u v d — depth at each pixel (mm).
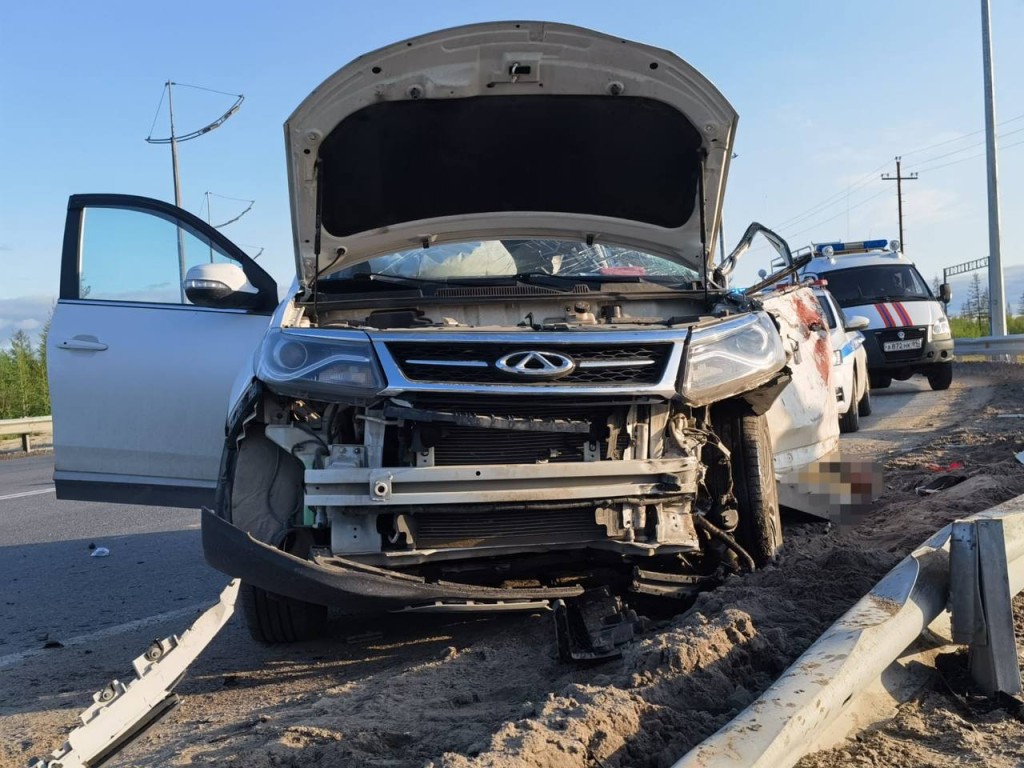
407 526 3951
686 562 4625
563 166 5539
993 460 8875
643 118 5289
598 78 5062
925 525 5895
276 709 3775
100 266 5887
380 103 5043
